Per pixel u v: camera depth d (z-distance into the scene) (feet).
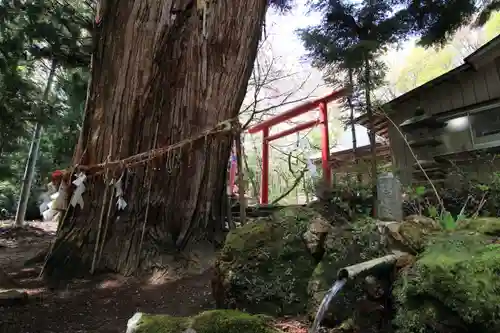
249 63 16.53
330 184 11.54
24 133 21.72
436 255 5.48
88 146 14.80
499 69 18.43
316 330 5.50
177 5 14.71
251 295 7.53
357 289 6.47
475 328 4.43
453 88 20.70
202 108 15.20
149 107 14.56
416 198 13.00
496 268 4.73
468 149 19.57
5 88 18.97
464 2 19.85
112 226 13.91
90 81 15.57
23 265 15.52
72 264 13.17
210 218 15.69
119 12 14.89
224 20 15.30
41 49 19.81
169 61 14.80
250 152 44.14
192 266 13.48
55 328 8.54
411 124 17.60
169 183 14.62
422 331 4.85
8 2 18.83
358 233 7.44
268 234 8.45
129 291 11.57
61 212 14.52
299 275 7.68
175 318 5.87
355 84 20.54
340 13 20.02
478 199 13.07
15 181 35.24
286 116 27.91
